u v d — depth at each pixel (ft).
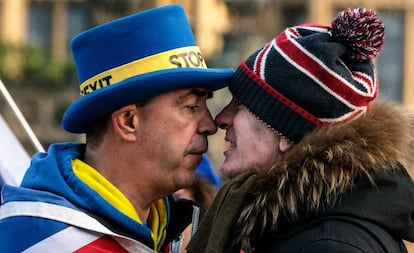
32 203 9.43
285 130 9.16
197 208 10.67
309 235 8.64
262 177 9.03
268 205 8.92
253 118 9.42
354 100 9.02
